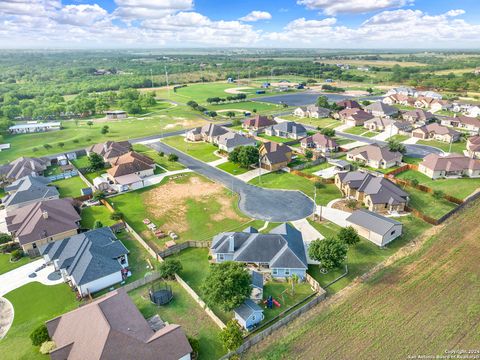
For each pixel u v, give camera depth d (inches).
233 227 2657.5
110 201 3147.1
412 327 1648.6
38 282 2073.1
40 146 4931.1
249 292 1756.9
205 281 1815.9
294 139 4953.3
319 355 1512.1
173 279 2084.2
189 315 1788.9
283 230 2273.6
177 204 3058.6
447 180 3371.1
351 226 2438.5
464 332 1608.0
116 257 2159.2
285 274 2054.6
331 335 1619.1
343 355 1507.1
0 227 2738.7
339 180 3225.9
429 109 6692.9
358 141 4776.1
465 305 1777.8
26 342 1640.0
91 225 2723.9
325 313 1760.6
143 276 2112.5
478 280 1964.8
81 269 1978.3
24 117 7003.0
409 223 2618.1
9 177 3631.9
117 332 1460.4
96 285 1974.7
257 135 5251.0
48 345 1541.6
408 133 5049.2
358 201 2984.7
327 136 4753.9
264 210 2896.2
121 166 3590.1
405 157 4082.2
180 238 2524.6
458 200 2866.6
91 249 2101.4
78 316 1605.6
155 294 1887.3
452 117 5615.2
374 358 1487.5
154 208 2992.1
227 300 1695.4
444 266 2103.8
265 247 2138.3
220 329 1691.7
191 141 5017.2
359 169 3705.7
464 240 2368.4
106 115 7032.5
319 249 2060.8
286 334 1637.6
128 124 6240.2
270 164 3737.7
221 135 4753.9
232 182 3503.9
